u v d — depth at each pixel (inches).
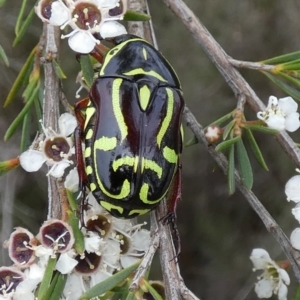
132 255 7.2
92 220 7.1
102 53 7.4
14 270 6.9
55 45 7.3
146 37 7.6
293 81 7.3
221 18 13.2
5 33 12.8
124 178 6.9
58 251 6.9
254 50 13.2
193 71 13.2
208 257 13.8
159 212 7.1
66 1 7.2
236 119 7.3
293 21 13.1
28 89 7.4
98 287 6.8
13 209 12.7
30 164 7.1
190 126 7.4
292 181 7.3
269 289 7.8
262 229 13.7
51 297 6.9
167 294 6.9
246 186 7.2
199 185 13.7
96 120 7.0
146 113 7.0
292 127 7.3
